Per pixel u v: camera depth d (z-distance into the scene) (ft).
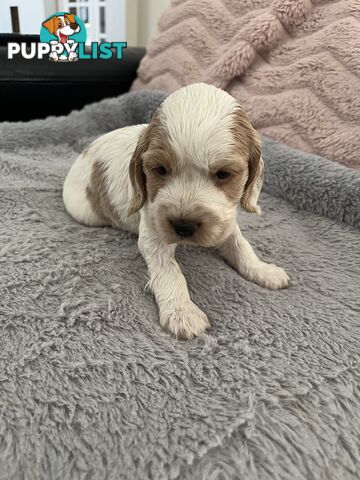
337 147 1.08
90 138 1.38
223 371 0.59
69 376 0.57
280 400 0.55
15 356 0.60
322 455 0.51
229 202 0.68
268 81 1.23
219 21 1.37
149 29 2.18
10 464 0.48
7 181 1.07
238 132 0.66
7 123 1.33
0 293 0.70
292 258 0.86
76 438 0.51
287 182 1.06
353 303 0.73
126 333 0.65
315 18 1.19
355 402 0.57
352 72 1.07
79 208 0.94
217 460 0.49
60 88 1.48
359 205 0.94
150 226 0.75
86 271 0.76
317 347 0.64
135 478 0.47
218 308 0.71
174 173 0.66
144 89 1.50
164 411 0.54
